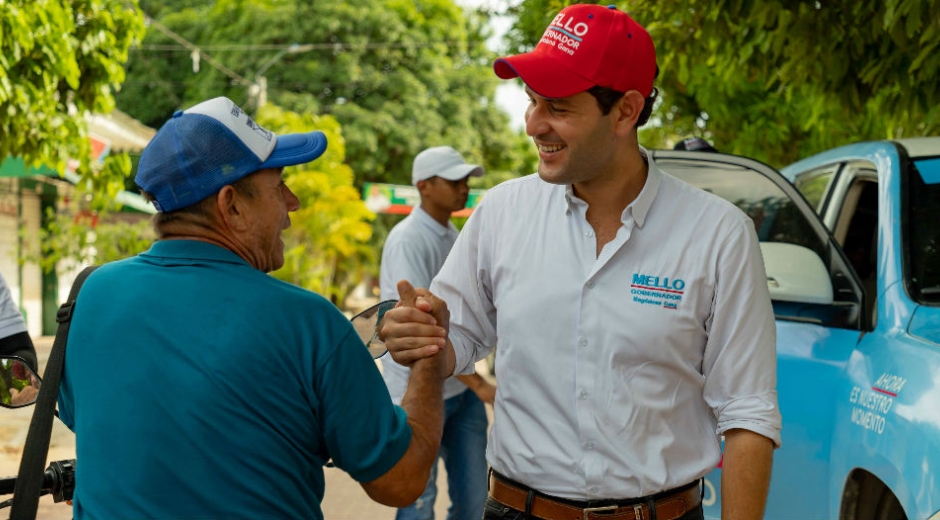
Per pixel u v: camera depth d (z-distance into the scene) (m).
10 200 18.53
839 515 3.23
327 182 22.81
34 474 1.97
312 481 1.93
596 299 2.37
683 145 4.26
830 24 5.36
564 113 2.31
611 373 2.35
